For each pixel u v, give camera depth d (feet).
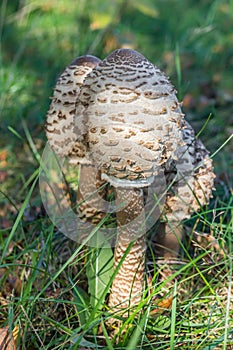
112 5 4.24
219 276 2.54
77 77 2.43
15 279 2.62
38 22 4.85
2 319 2.47
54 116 2.45
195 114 3.56
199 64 4.36
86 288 2.56
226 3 5.05
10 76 3.75
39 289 2.54
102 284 2.43
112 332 2.42
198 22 5.06
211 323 2.40
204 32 4.59
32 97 3.71
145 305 2.35
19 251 2.70
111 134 2.24
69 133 2.43
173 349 2.21
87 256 2.50
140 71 2.25
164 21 5.35
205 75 4.19
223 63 4.42
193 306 2.47
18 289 2.57
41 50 4.48
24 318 2.36
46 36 4.71
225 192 2.83
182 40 4.69
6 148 3.26
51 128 2.46
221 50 4.53
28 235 2.73
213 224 2.53
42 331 2.34
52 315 2.44
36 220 2.73
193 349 2.30
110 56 2.28
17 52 4.34
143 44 4.75
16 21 4.77
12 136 3.32
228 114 3.55
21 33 4.68
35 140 3.25
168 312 2.44
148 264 2.62
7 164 3.19
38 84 3.95
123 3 4.55
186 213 2.55
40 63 4.32
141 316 2.35
